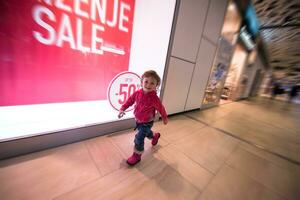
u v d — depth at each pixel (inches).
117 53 61.6
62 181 41.2
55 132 53.7
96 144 61.4
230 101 251.0
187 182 48.1
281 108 271.0
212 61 134.9
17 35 39.0
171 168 54.0
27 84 44.3
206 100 156.6
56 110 52.6
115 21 56.6
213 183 49.6
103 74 60.4
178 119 111.6
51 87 49.1
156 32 72.1
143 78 48.5
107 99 65.7
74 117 58.0
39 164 46.3
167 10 72.4
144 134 52.0
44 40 43.5
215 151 71.6
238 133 101.3
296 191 51.6
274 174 60.2
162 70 85.1
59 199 35.9
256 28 203.0
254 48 245.4
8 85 41.3
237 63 219.5
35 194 36.3
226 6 119.0
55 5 42.6
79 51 51.4
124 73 66.7
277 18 179.2
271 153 78.7
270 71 518.6
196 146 73.5
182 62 97.1
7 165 43.9
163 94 92.4
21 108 45.2
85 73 55.3
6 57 39.0
